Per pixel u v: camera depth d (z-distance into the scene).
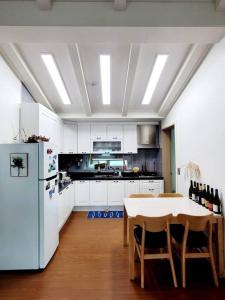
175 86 3.92
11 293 2.31
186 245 2.53
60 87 4.10
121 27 2.27
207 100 3.06
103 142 5.97
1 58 3.03
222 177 2.67
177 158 4.36
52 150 3.14
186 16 2.28
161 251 2.88
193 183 3.55
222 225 2.60
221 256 2.57
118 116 5.30
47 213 2.88
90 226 4.42
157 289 2.38
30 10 2.23
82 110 5.14
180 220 2.49
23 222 2.76
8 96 3.25
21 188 2.77
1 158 2.78
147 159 6.27
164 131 5.62
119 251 3.29
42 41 2.55
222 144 2.68
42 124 3.84
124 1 2.18
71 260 3.02
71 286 2.43
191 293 2.31
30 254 2.75
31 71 3.55
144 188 5.60
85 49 3.00
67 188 4.70
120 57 3.20
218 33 2.44
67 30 2.32
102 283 2.48
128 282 2.51
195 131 3.47
